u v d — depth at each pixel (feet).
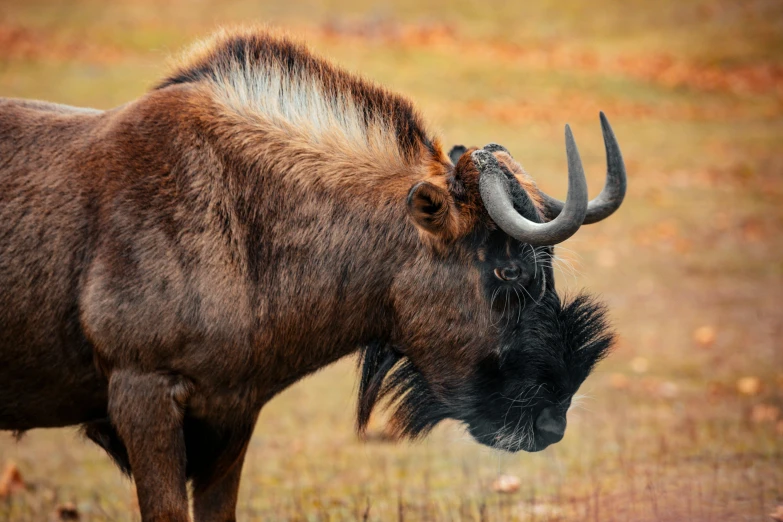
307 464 97.09
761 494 77.46
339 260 57.62
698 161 250.37
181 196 55.62
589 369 59.16
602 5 393.91
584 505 78.89
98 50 292.81
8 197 56.54
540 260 57.36
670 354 134.51
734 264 179.83
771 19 379.76
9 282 55.93
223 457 59.57
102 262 54.75
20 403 59.06
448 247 57.00
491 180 55.06
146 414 54.75
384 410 62.59
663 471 87.15
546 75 314.14
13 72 263.49
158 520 54.80
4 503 85.81
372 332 59.57
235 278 55.72
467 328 57.77
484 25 367.04
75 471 97.35
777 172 243.40
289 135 58.44
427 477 90.17
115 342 54.44
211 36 62.54
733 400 114.52
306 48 61.11
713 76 328.29
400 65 307.99
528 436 58.44
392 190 58.23
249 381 57.52
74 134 58.23
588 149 251.39
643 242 192.03
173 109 57.72
